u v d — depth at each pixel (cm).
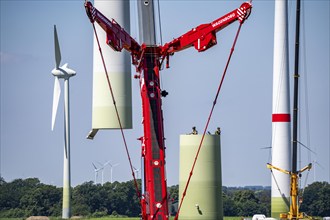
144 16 8288
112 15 12106
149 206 7712
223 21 7844
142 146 7962
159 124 7781
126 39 7919
